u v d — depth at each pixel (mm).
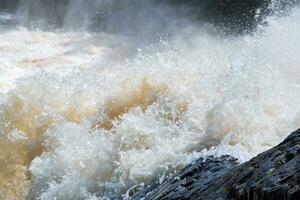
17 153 16875
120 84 18656
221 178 9812
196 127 14609
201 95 16531
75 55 31281
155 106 16359
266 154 8969
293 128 14047
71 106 17969
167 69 18750
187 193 10742
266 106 14977
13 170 16406
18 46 32281
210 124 14141
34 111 17797
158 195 11461
